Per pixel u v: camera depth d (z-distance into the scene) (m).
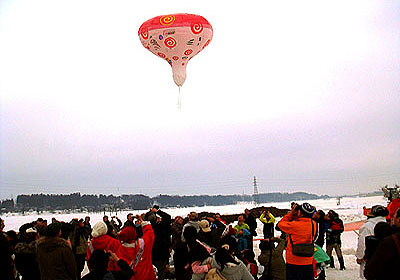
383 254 4.23
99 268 5.46
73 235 12.53
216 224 13.77
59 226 6.77
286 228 7.89
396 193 25.19
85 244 12.74
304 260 7.85
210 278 6.42
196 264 6.82
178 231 13.60
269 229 15.96
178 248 8.85
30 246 7.93
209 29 19.00
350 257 15.66
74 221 12.77
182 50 18.95
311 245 7.87
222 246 6.82
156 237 10.73
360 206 67.81
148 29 18.88
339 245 13.48
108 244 7.48
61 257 6.54
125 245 8.00
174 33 18.50
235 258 6.78
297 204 8.09
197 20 18.72
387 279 4.23
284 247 9.27
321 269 10.26
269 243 9.26
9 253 6.25
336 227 13.45
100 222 7.63
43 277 6.58
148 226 8.53
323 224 13.23
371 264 4.34
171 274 11.94
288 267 7.98
